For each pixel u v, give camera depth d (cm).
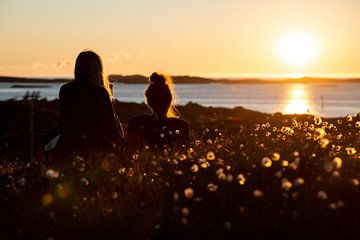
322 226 477
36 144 3628
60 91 864
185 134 888
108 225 528
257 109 14575
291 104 18500
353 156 679
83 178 645
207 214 540
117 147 854
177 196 552
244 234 487
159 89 891
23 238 538
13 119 6253
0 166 922
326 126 920
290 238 475
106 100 857
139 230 512
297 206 513
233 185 590
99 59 884
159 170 685
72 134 844
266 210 511
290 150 704
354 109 13625
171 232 514
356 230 466
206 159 688
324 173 586
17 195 645
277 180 569
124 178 688
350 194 541
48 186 674
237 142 818
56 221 558
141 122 895
